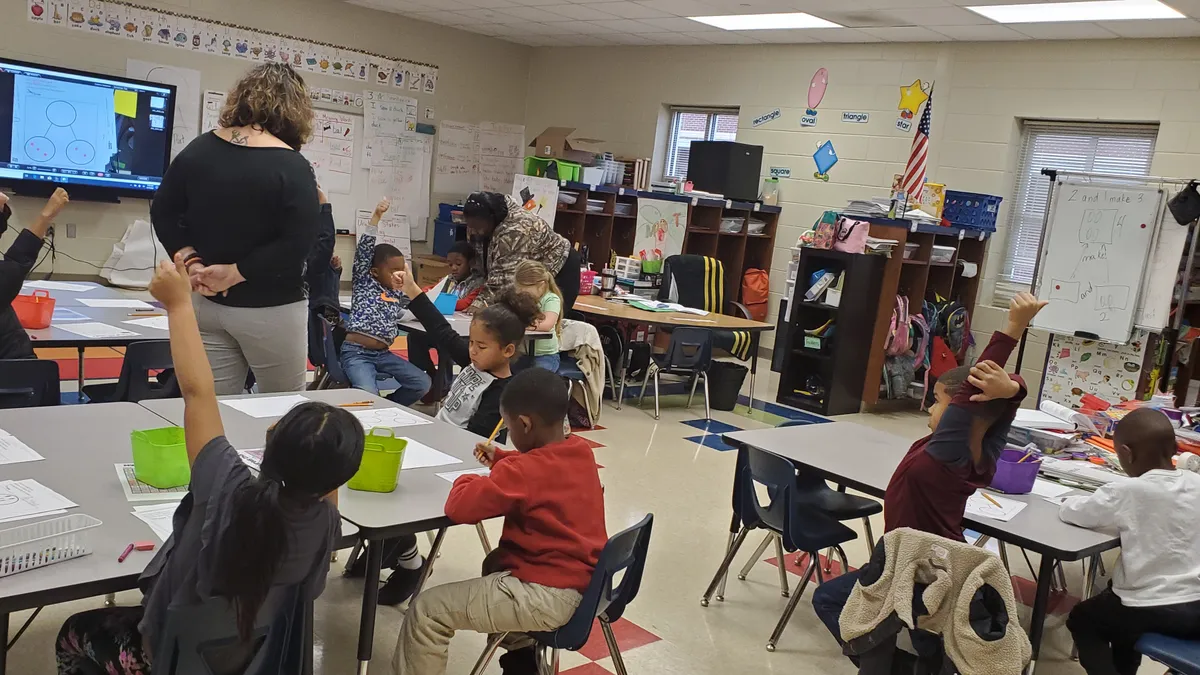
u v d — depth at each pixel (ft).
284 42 29.60
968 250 25.21
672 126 33.17
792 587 12.16
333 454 5.10
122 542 5.60
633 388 23.11
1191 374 22.11
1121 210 19.12
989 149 25.17
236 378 9.55
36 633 8.55
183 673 5.03
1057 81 23.85
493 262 17.04
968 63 25.39
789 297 23.97
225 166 8.68
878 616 7.38
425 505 7.00
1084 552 8.38
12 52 24.71
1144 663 10.88
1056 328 20.04
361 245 15.39
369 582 6.99
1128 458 9.18
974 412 8.11
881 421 22.68
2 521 5.66
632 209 28.89
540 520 7.11
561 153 29.14
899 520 8.48
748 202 29.04
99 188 25.80
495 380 10.25
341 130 31.40
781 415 22.17
